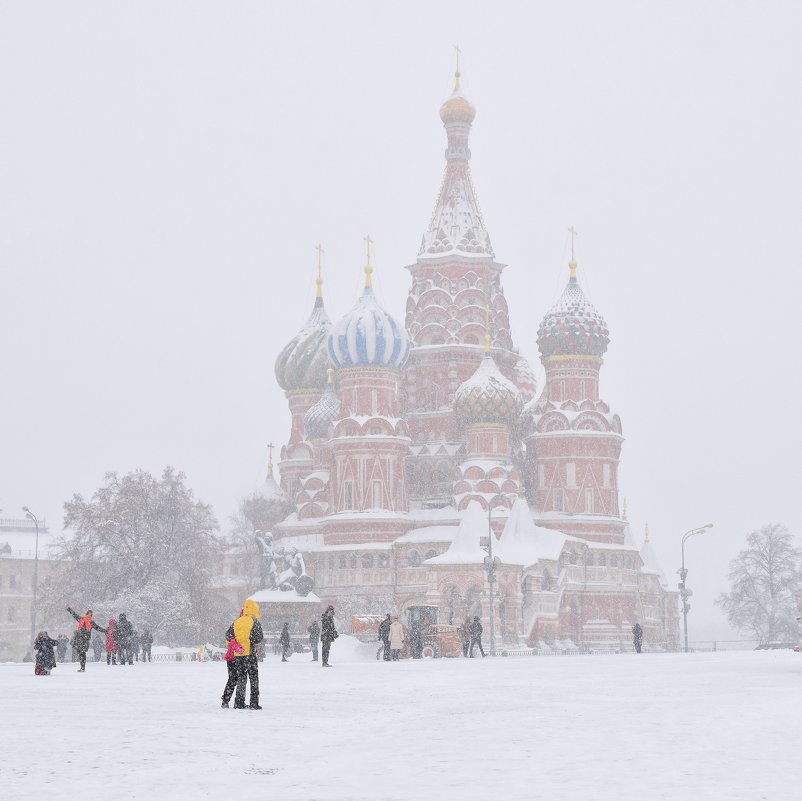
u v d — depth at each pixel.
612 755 15.94
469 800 12.39
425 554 136.12
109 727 20.89
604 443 143.12
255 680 25.55
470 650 70.62
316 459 155.12
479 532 131.50
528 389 165.25
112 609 102.38
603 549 140.12
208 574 115.62
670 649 156.75
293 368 163.50
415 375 150.38
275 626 104.50
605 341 145.88
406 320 153.50
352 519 139.00
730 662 52.28
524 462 146.25
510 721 21.48
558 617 132.75
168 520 110.69
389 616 63.50
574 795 12.55
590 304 146.12
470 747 17.36
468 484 138.00
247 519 155.25
